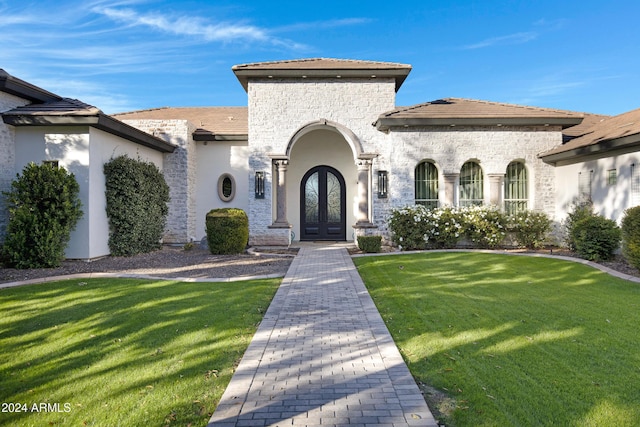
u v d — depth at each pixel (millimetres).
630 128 10711
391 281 8383
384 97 14781
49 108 10664
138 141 13094
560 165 13852
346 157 17047
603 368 3918
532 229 13273
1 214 10227
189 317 5828
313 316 5980
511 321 5504
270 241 14758
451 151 14125
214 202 16828
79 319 5715
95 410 3217
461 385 3604
